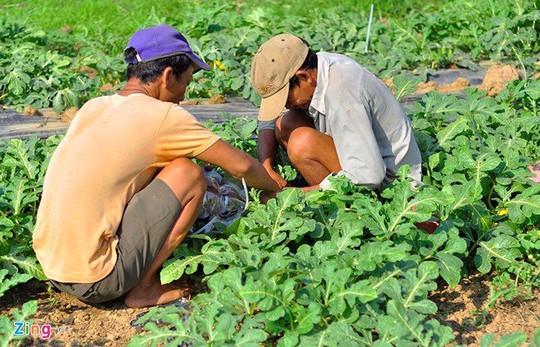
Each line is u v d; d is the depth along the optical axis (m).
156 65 4.46
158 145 4.36
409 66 8.23
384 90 5.02
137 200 4.35
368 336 3.93
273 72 4.76
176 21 9.82
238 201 5.00
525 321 4.43
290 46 4.80
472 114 6.07
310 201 4.91
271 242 4.54
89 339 4.36
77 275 4.33
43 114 7.16
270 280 4.04
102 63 8.07
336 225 4.79
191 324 3.99
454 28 9.09
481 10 9.21
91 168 4.27
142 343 3.96
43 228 4.39
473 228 4.95
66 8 10.67
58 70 7.66
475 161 5.19
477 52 8.33
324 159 5.18
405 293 4.21
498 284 4.68
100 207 4.29
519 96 6.47
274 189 4.96
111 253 4.34
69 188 4.28
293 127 5.45
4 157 5.61
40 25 10.15
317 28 8.81
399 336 3.86
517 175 5.19
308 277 4.21
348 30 8.72
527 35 8.27
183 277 4.82
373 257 4.25
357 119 4.85
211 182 4.96
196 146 4.41
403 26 9.26
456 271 4.46
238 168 4.57
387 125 5.04
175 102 4.68
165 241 4.46
